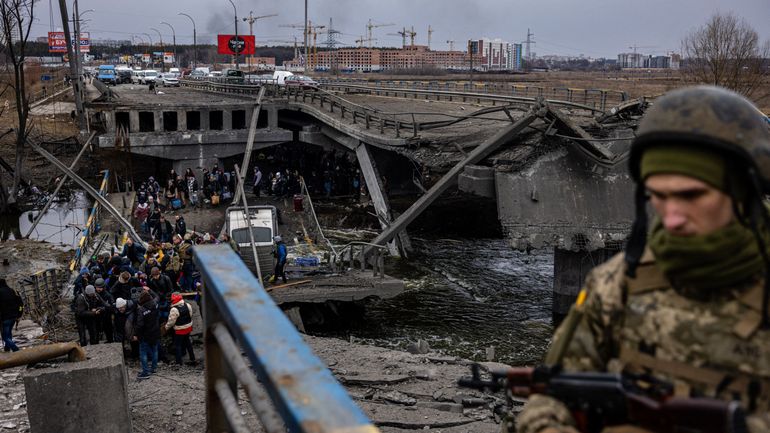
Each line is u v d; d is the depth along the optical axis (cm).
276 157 5547
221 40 11288
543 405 161
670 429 138
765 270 149
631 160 159
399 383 1268
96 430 633
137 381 1310
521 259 3441
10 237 3656
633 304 161
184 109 4641
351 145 4184
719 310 150
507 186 2722
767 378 145
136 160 5144
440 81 10356
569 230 2650
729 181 146
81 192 4700
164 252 2364
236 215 2789
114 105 4478
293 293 2331
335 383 145
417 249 3619
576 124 2759
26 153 4981
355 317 2528
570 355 173
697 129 146
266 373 152
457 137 3300
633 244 164
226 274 222
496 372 175
